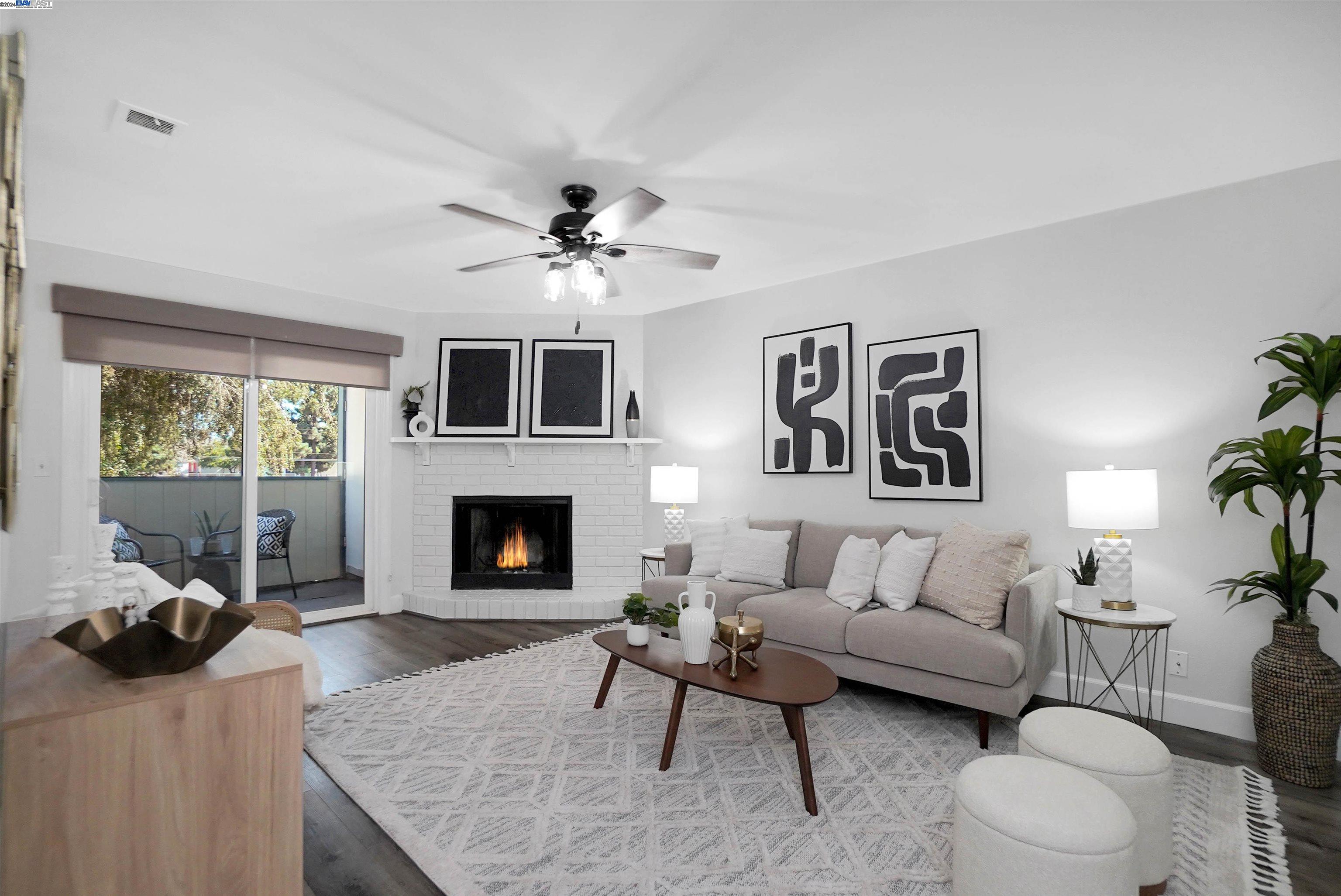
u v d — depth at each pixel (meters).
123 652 1.18
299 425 4.73
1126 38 1.94
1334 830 2.13
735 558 3.96
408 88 2.18
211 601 2.62
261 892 1.30
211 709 1.25
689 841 2.02
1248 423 2.88
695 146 2.56
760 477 4.64
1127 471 2.77
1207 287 2.99
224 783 1.26
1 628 1.04
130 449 3.96
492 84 2.16
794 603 3.38
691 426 5.06
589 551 5.32
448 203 3.00
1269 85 2.18
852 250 3.84
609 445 5.35
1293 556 2.49
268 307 4.49
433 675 3.57
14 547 3.48
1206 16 1.85
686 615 2.61
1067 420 3.36
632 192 2.29
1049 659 3.13
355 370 4.93
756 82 2.15
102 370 3.86
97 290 3.76
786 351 4.50
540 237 2.82
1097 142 2.56
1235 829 2.12
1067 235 3.38
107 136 2.47
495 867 1.88
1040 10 1.82
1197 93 2.23
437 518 5.28
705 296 4.89
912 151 2.62
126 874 1.15
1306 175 2.78
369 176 2.81
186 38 1.92
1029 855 1.49
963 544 3.17
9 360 1.04
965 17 1.84
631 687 3.38
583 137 2.49
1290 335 2.56
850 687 3.44
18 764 1.06
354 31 1.89
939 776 2.45
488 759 2.56
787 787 2.36
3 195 1.03
